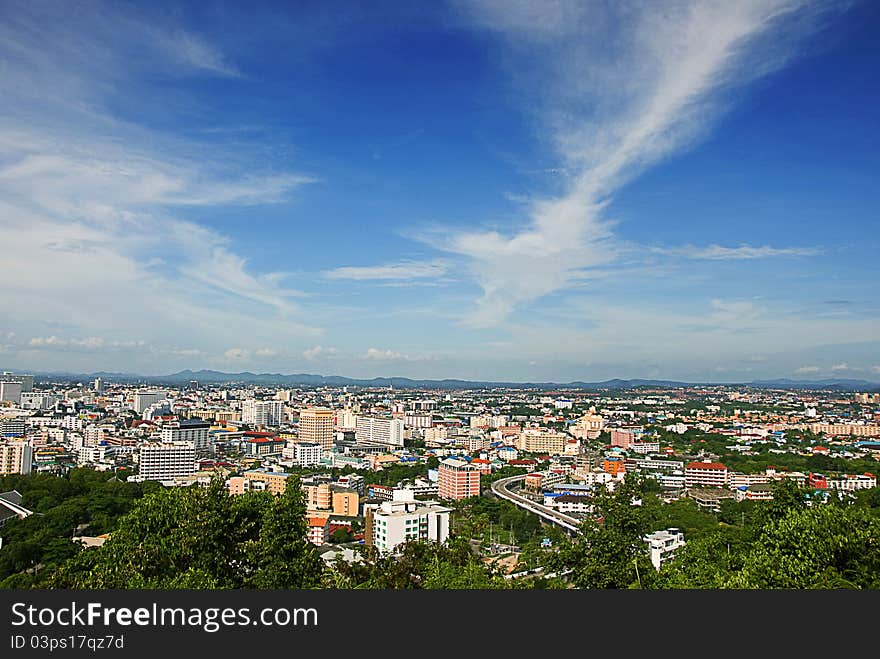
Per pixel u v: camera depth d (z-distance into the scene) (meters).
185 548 71.38
